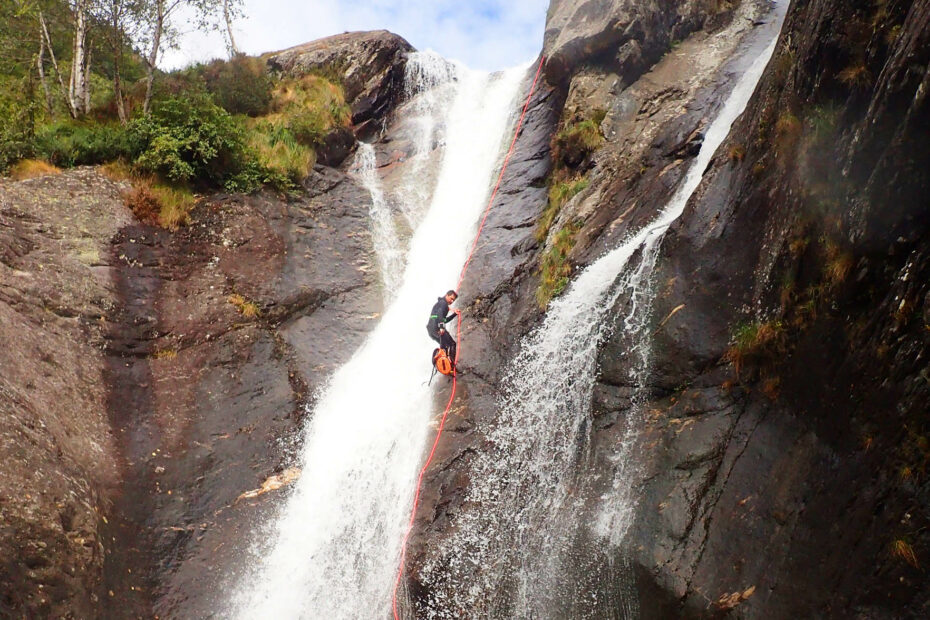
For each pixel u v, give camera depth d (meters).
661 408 8.16
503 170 15.80
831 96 6.89
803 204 6.98
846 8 6.69
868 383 5.89
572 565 7.75
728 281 8.06
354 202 16.06
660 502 7.40
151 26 16.69
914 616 5.03
